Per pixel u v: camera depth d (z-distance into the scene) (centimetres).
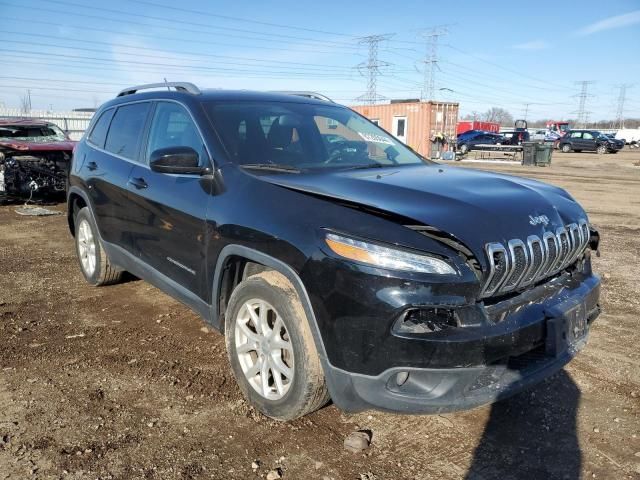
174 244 373
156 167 342
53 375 363
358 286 250
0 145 1048
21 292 531
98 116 536
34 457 276
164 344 414
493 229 266
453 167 400
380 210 264
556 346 278
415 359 244
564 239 304
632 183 1806
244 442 293
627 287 571
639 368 385
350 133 422
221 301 341
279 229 284
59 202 1123
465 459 282
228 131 364
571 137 4081
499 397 260
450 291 247
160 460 277
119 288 545
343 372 260
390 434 303
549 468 276
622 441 299
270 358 303
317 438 298
